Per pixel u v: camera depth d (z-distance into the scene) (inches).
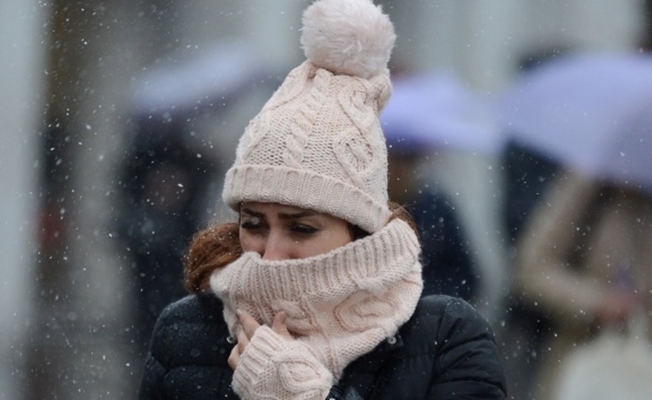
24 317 801.6
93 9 917.2
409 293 390.0
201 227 775.7
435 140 744.3
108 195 811.4
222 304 401.1
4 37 911.7
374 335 381.4
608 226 718.5
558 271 709.3
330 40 392.2
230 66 869.8
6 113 869.2
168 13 906.1
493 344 391.9
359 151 386.0
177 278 775.7
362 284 382.0
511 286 708.7
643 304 700.0
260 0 914.1
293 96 392.8
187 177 807.1
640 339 687.7
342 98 390.6
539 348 695.1
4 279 822.5
